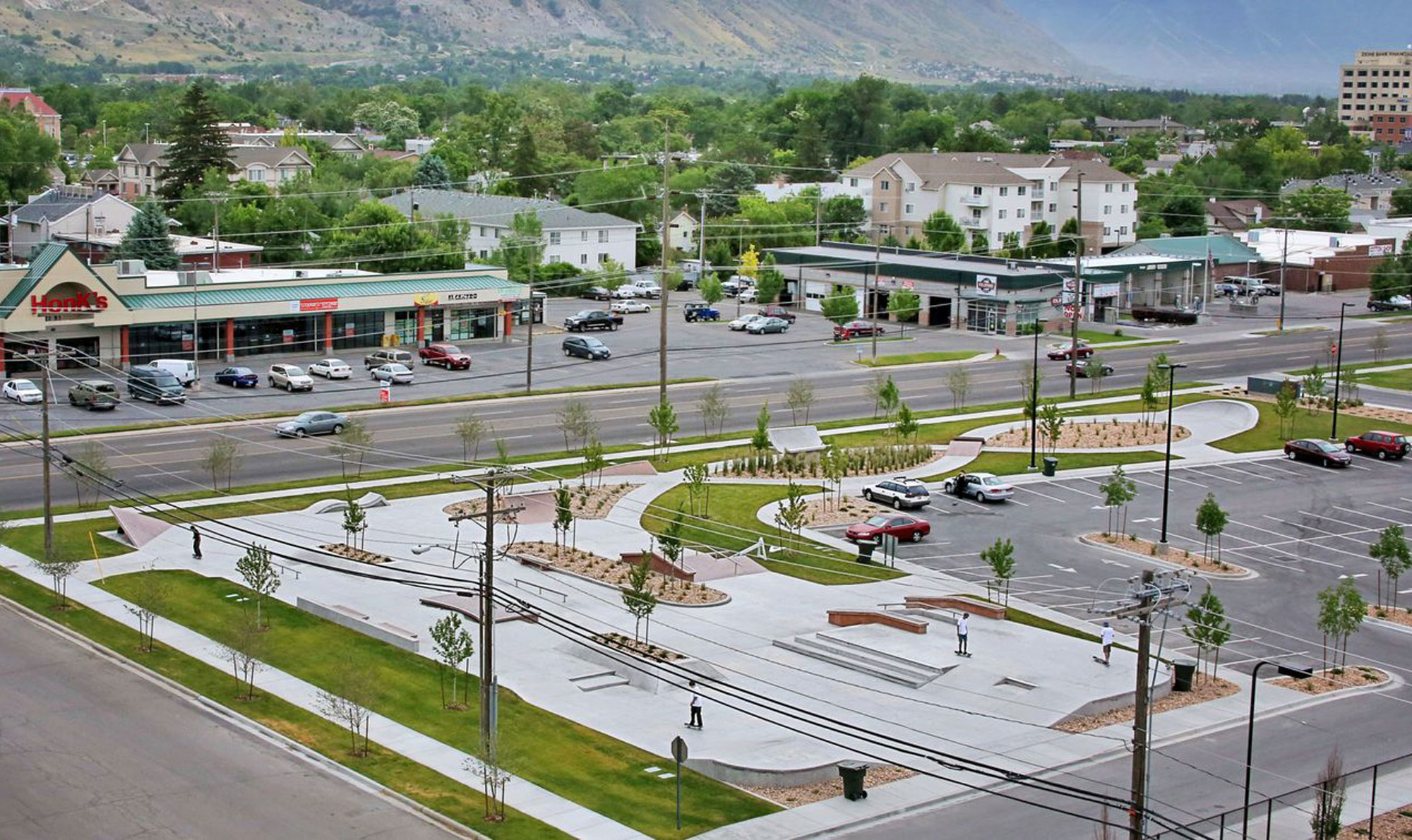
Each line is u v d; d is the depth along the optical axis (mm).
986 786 44750
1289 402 98250
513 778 44844
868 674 54406
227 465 77875
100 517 72125
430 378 111750
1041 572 67750
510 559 67562
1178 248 170500
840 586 65062
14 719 48406
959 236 179375
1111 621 60969
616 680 53469
